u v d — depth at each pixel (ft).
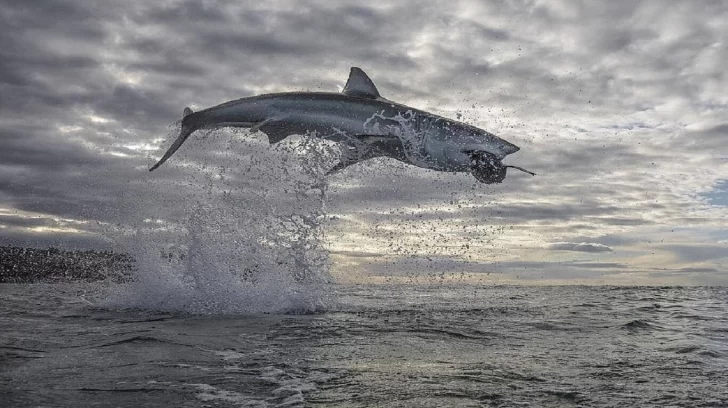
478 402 11.69
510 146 24.86
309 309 27.37
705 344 19.79
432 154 25.12
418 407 11.27
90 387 12.41
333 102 25.71
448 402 11.64
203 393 12.08
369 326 22.48
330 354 16.58
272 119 26.07
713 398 12.26
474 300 36.52
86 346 17.20
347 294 40.24
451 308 30.09
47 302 29.66
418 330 21.70
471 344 18.93
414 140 25.02
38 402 11.17
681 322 26.58
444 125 25.17
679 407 11.52
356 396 12.01
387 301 33.65
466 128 25.26
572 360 16.42
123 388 12.36
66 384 12.62
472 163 25.08
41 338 18.53
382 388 12.71
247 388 12.55
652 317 28.55
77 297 32.45
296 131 26.03
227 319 23.68
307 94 26.14
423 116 25.27
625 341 20.34
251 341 18.53
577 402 11.82
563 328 23.56
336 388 12.65
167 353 16.29
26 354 15.88
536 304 34.37
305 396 11.96
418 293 43.45
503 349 18.13
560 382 13.57
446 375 14.11
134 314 24.93
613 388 13.05
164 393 12.01
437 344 18.72
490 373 14.44
